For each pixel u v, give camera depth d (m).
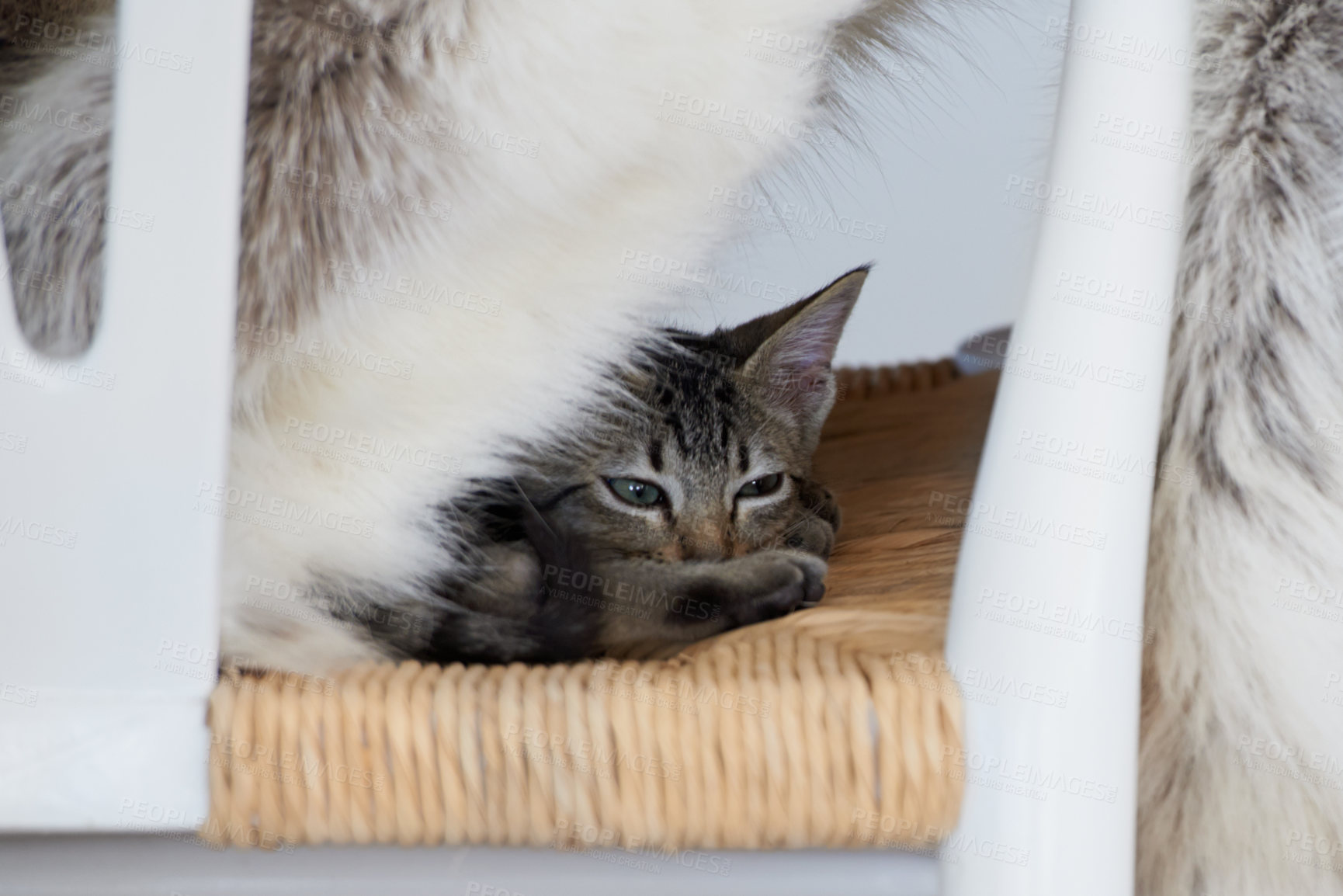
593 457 1.18
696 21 1.02
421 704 0.99
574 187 1.02
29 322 1.04
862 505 1.37
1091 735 1.00
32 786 0.97
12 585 0.97
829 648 1.02
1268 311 1.04
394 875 1.00
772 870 1.01
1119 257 1.01
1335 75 1.03
